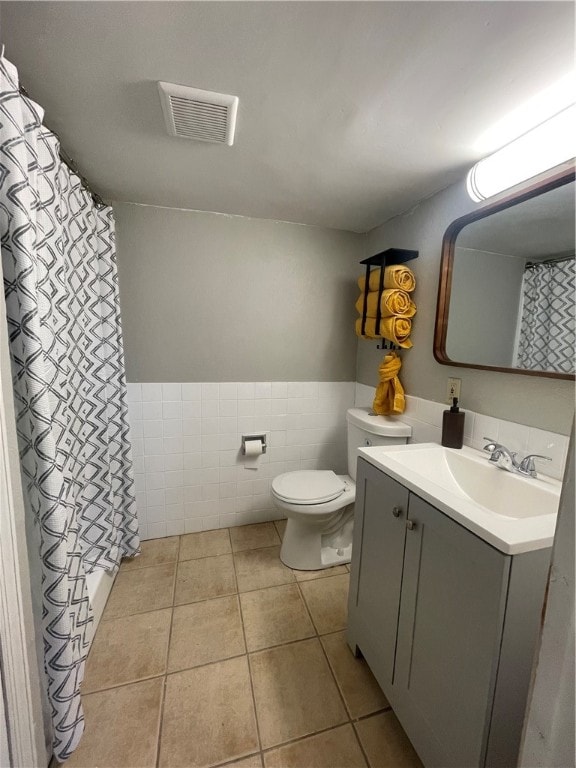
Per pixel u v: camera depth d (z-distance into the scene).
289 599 1.60
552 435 1.07
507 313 1.21
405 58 0.82
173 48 0.81
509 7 0.69
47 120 1.09
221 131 1.13
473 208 1.35
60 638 0.93
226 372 2.07
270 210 1.86
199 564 1.85
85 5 0.70
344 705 1.14
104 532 1.57
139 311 1.89
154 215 1.83
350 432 1.96
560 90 0.91
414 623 0.97
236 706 1.13
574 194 1.00
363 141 1.18
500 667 0.72
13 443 0.68
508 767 0.78
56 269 1.04
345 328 2.24
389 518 1.09
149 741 1.03
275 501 1.76
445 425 1.38
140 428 1.98
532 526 0.76
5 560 0.64
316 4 0.69
